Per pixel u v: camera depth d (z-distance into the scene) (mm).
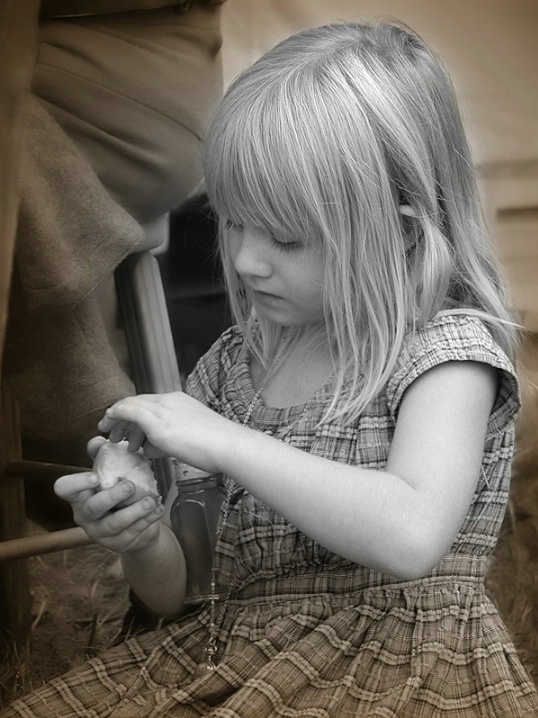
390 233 1057
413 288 1090
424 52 1136
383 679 990
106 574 1829
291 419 1127
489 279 1175
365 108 1042
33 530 1833
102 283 1591
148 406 1006
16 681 1455
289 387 1162
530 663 1573
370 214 1043
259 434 996
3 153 1007
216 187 1065
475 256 1146
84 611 1721
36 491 1654
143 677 1059
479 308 1133
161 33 1428
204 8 1479
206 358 1291
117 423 1042
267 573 1097
